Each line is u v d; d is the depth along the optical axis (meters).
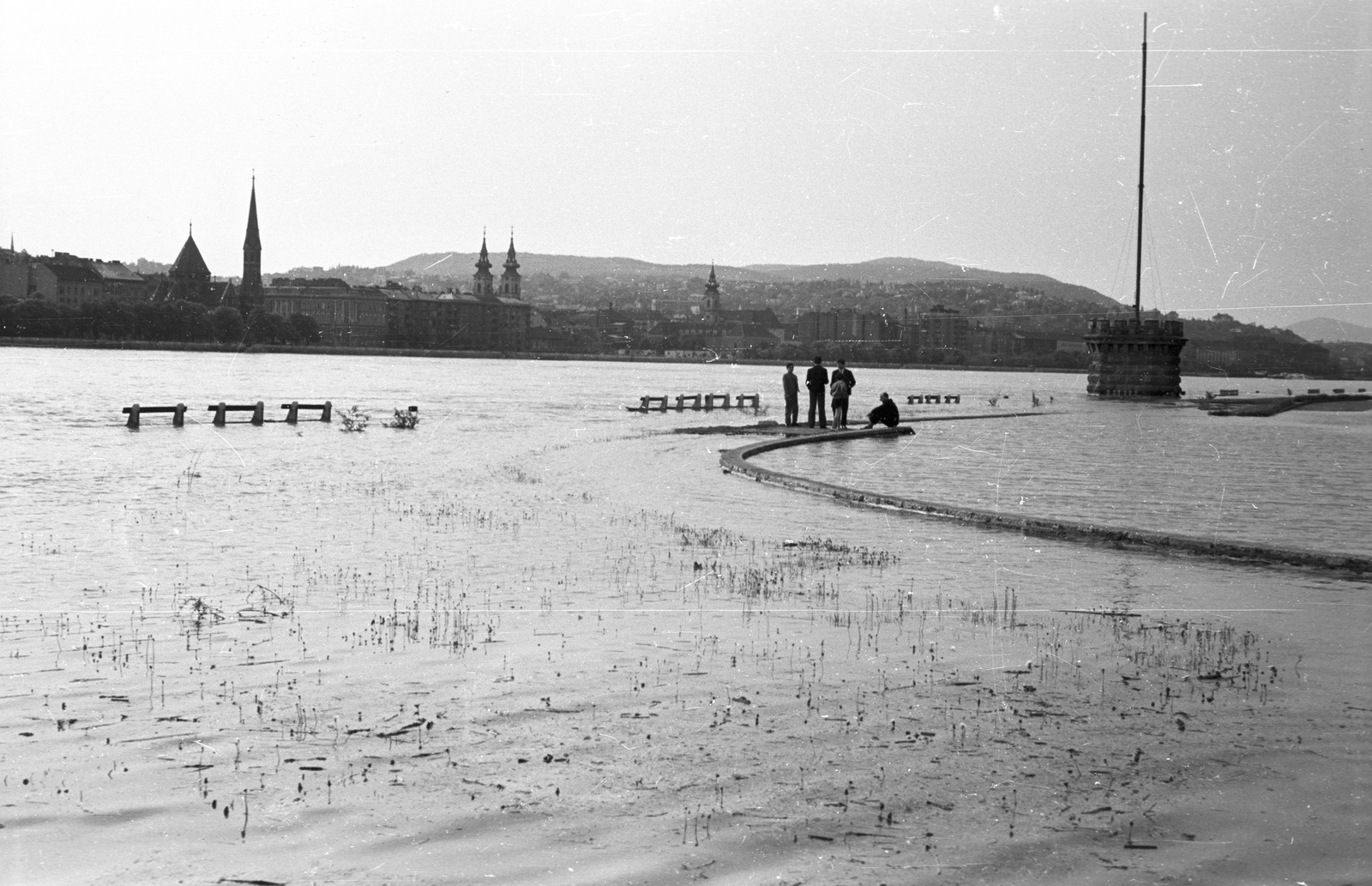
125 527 24.34
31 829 8.56
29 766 9.77
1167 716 11.39
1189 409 103.88
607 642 14.24
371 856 8.16
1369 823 8.88
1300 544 23.53
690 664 13.22
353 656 13.44
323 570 19.28
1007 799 9.26
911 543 22.88
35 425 59.56
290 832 8.53
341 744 10.37
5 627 14.81
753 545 22.30
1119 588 18.17
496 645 14.05
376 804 9.05
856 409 94.50
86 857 8.12
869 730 10.88
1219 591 17.97
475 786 9.43
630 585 18.09
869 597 17.31
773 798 9.25
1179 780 9.71
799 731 10.84
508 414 83.19
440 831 8.58
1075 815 8.98
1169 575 19.41
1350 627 15.40
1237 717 11.40
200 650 13.66
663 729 10.84
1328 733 10.92
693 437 57.34
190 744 10.34
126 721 10.91
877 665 13.27
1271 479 38.69
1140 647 14.26
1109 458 47.59
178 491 31.44
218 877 7.85
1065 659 13.62
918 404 112.06
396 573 18.98
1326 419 90.00
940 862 8.16
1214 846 8.47
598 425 70.25
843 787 9.48
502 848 8.30
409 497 30.44
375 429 61.75
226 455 43.66
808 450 49.25
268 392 112.25
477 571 19.22
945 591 17.83
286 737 10.54
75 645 13.86
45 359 198.50
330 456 43.59
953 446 53.19
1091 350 128.75
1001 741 10.60
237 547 21.64
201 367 188.50
